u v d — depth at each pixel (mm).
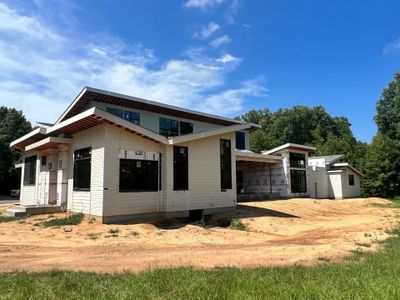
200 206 19594
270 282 6109
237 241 13625
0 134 53375
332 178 39250
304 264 8820
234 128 21547
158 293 5590
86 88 19344
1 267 8344
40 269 8133
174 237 13648
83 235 13531
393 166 42656
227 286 5832
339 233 15586
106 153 16125
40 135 22109
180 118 24594
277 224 18078
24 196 26125
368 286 5520
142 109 22438
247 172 36875
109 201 16031
